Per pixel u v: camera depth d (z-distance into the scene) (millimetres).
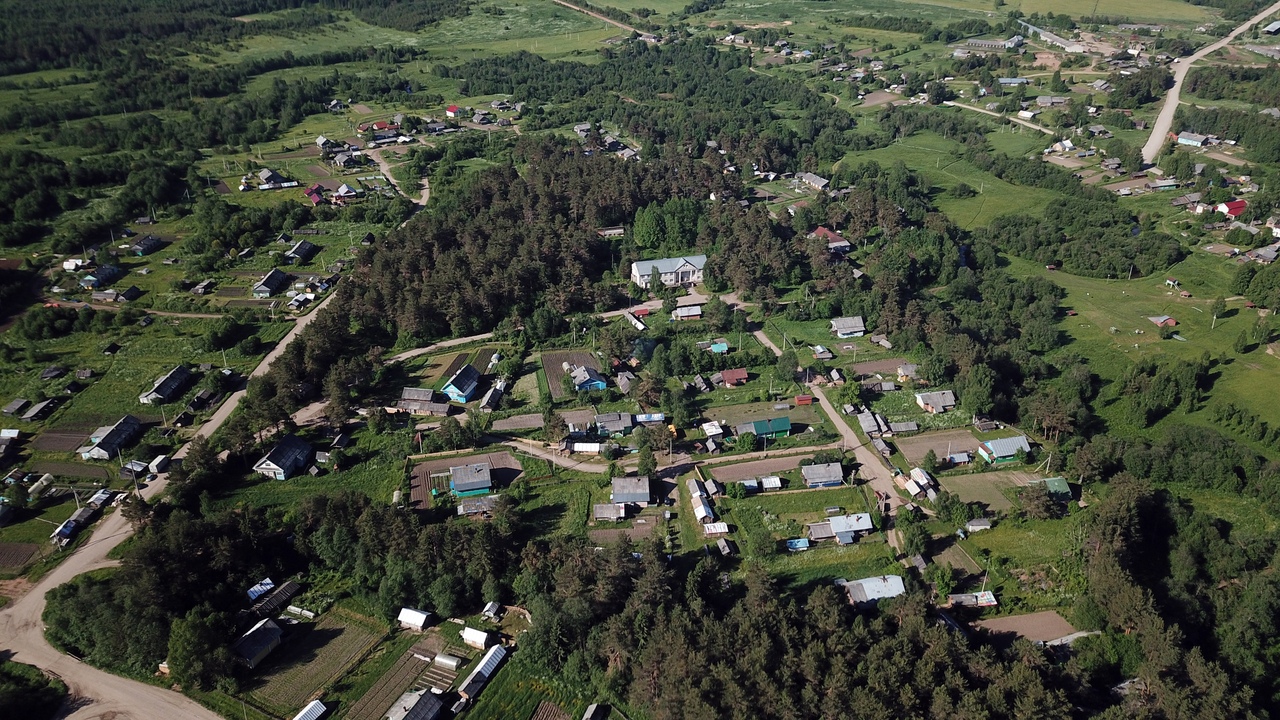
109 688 128125
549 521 161875
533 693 128625
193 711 124500
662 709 118688
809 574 150625
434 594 140625
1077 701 123875
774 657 125000
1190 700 118125
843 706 117688
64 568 149375
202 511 159500
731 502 167125
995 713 117188
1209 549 154000
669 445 180750
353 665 132750
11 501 161875
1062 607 143250
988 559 152875
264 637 134125
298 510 156125
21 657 132500
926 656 124250
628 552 143125
